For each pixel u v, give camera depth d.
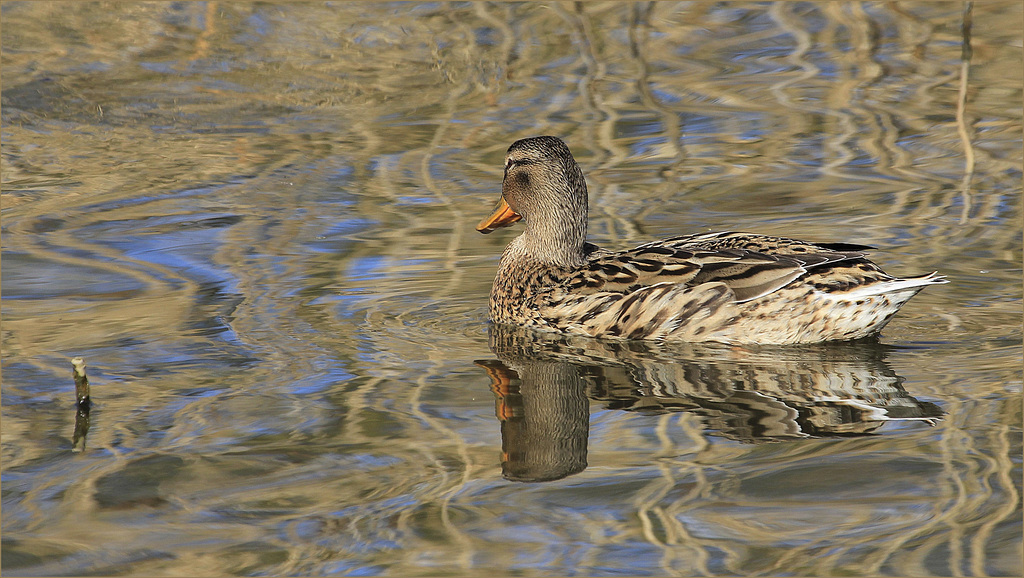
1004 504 8.28
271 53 23.88
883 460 9.02
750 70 22.78
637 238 15.16
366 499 8.63
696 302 12.04
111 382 10.84
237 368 11.21
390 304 13.24
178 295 13.35
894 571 7.53
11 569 7.70
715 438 9.59
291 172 18.45
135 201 17.16
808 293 11.72
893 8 25.47
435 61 23.48
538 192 13.35
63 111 21.38
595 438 9.68
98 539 8.05
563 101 21.44
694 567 7.65
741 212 16.08
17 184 18.02
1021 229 14.92
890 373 10.91
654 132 19.80
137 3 25.64
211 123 21.00
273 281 13.88
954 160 18.03
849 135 19.36
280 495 8.69
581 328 12.61
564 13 25.47
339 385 10.85
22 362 11.34
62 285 13.68
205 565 7.78
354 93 22.23
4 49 23.59
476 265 14.57
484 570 7.68
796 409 10.17
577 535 8.12
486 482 8.90
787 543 7.91
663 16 25.44
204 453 9.35
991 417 9.72
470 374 11.25
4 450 9.38
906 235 14.88
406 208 16.70
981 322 12.11
